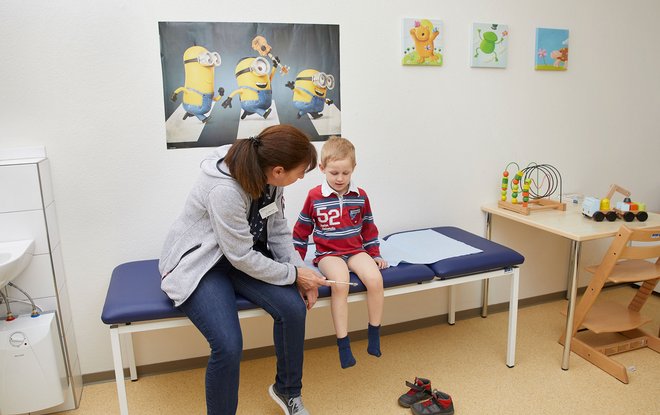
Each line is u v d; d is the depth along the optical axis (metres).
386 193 2.32
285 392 1.67
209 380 1.45
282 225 1.71
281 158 1.41
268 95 2.04
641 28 2.67
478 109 2.41
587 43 2.56
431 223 2.44
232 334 1.43
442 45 2.26
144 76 1.89
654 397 1.84
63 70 1.80
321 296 1.72
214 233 1.49
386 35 2.17
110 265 1.98
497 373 2.03
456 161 2.42
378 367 2.10
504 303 2.68
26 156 1.82
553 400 1.83
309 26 2.05
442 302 2.52
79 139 1.86
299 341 1.59
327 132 2.16
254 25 1.97
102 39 1.82
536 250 2.69
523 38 2.42
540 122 2.55
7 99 1.76
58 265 1.86
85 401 1.91
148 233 2.00
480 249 2.02
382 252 2.01
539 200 2.48
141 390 1.98
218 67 1.96
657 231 1.89
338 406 1.83
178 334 2.10
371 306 1.74
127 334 2.01
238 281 1.60
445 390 1.91
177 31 1.89
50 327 1.71
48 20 1.76
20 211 1.70
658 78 2.78
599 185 2.78
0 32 1.72
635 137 2.80
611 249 1.96
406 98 2.26
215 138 2.01
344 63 2.13
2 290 1.72
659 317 2.54
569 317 2.00
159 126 1.93
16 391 1.69
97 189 1.91
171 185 1.99
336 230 1.88
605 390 1.89
